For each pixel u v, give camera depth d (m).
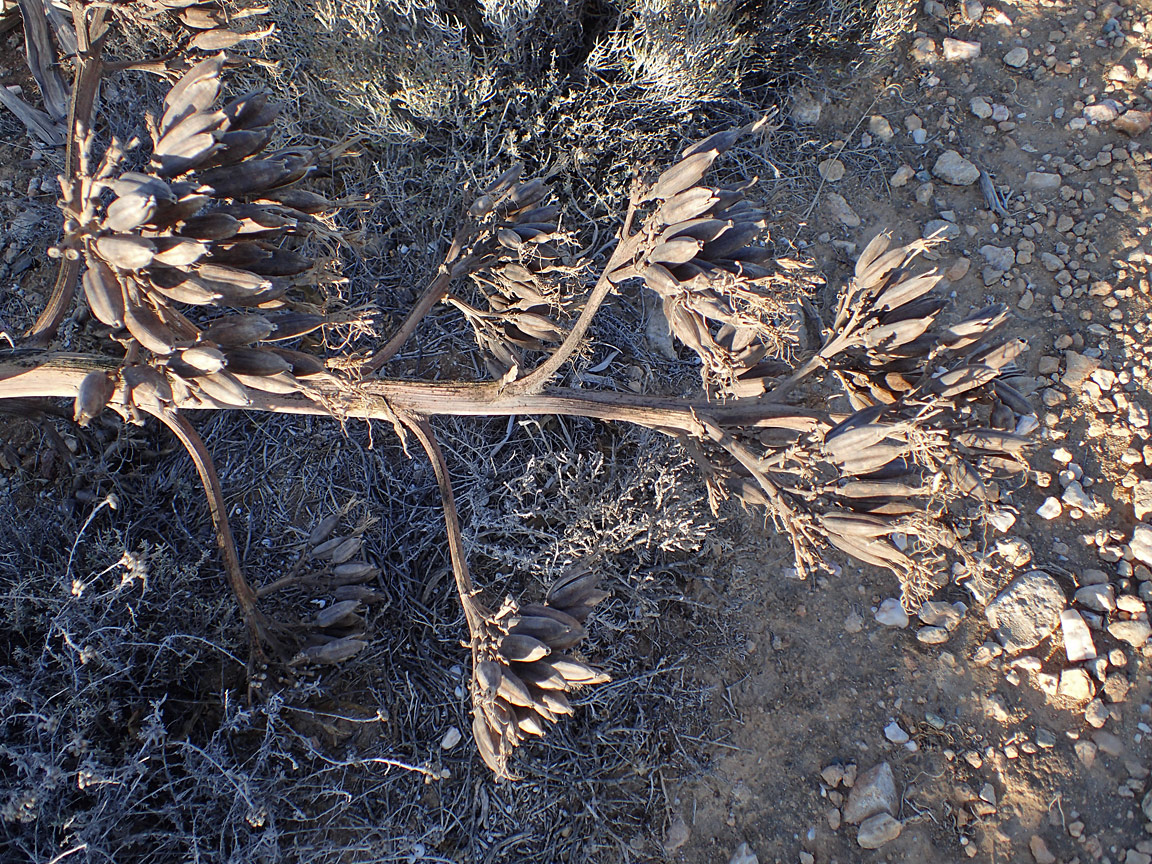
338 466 3.31
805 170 4.32
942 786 3.17
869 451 2.30
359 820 2.79
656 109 3.87
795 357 3.84
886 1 4.26
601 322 3.73
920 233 4.24
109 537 2.79
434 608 3.17
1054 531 3.65
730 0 3.84
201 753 2.53
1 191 3.38
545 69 3.94
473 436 3.46
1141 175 4.38
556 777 3.01
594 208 3.84
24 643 2.68
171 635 2.58
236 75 3.64
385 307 3.59
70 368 2.35
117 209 1.93
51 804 2.38
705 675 3.30
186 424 2.56
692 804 3.10
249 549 3.10
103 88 3.56
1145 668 3.37
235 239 2.29
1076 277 4.15
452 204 3.68
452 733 3.00
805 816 3.12
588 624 3.20
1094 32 4.78
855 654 3.41
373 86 3.51
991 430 2.40
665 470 3.27
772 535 3.58
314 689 2.76
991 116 4.54
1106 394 3.91
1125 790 3.19
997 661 3.40
